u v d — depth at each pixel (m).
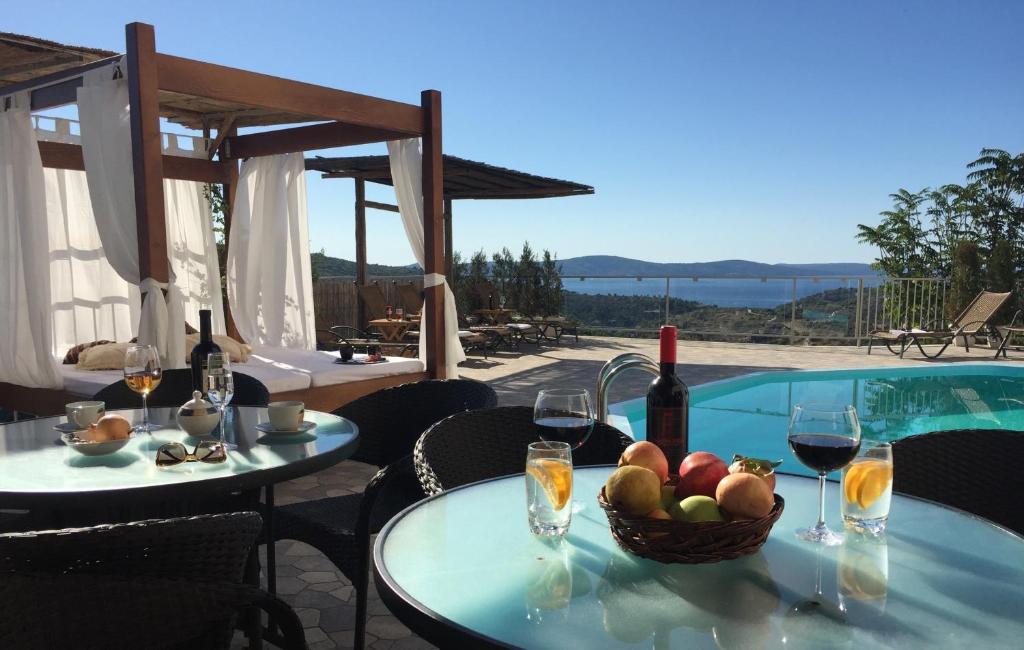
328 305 10.78
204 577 1.27
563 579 1.04
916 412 6.45
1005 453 1.73
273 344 6.83
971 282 11.02
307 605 2.58
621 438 1.93
